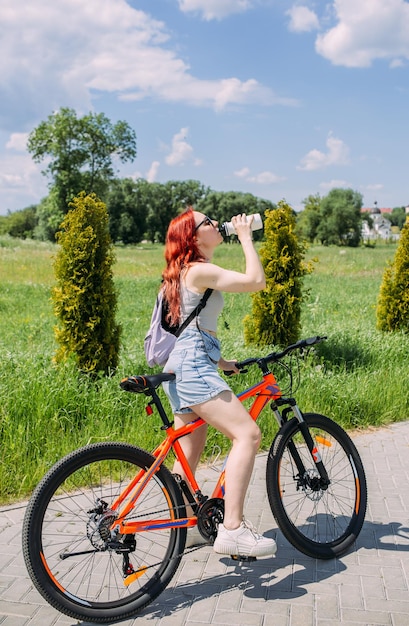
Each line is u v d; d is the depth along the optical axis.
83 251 6.55
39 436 5.24
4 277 22.69
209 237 3.43
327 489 3.94
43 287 19.88
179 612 3.19
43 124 73.44
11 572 3.53
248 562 3.52
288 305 8.28
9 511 4.32
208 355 3.34
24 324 11.95
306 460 3.80
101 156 75.19
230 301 15.61
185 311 3.36
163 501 3.39
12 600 3.26
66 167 73.44
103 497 3.42
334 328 10.09
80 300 6.59
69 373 6.23
